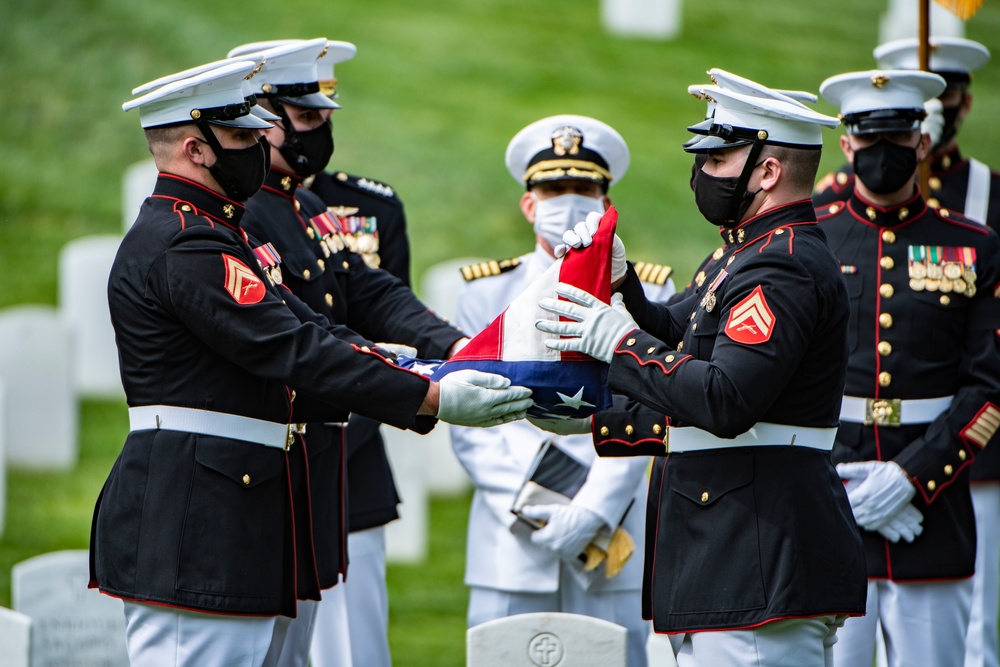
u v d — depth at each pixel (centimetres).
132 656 1403
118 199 4831
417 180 5097
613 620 1872
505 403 1405
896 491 1716
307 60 1683
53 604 1945
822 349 1369
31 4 5756
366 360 1386
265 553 1405
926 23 2055
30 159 4981
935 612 1762
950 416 1744
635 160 5347
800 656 1359
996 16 6925
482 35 6359
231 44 5731
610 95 5891
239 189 1423
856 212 1836
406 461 2864
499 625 1540
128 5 5888
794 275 1339
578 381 1406
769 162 1387
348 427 1922
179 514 1376
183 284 1362
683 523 1404
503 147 5372
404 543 2889
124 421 3522
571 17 6681
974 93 6094
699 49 6400
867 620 1772
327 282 1700
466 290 1958
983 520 2120
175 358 1395
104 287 3662
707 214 1429
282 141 1678
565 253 1441
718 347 1334
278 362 1371
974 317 1775
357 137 5325
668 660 1823
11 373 3222
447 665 2298
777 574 1349
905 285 1780
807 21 6850
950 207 2209
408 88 5750
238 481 1394
